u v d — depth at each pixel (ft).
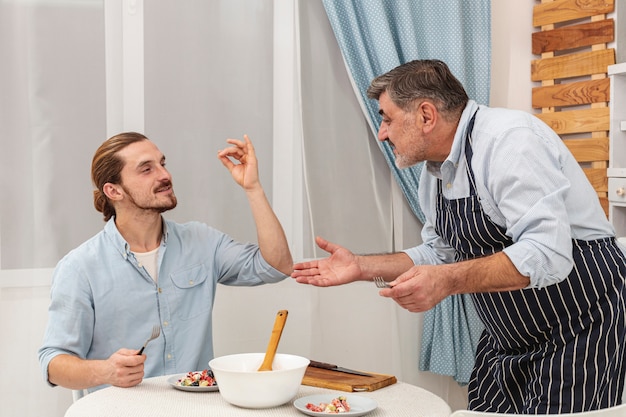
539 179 5.49
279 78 9.49
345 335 9.93
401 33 9.91
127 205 7.23
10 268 8.23
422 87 6.06
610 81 10.02
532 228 5.45
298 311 9.62
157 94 8.86
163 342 7.24
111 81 8.64
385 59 9.72
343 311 9.91
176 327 7.34
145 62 8.79
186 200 9.02
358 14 9.82
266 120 9.45
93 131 8.56
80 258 7.06
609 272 6.06
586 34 10.40
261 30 9.37
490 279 5.44
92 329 7.06
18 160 8.25
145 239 7.34
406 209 10.30
